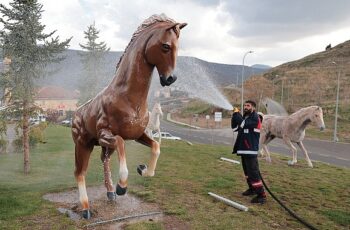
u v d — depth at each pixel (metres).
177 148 13.15
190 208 5.59
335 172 9.70
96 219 4.93
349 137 30.62
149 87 4.22
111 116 4.20
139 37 4.15
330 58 70.25
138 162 10.01
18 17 8.30
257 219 5.23
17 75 8.30
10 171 8.92
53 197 6.06
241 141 6.26
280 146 22.81
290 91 53.25
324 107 42.75
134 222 4.86
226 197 6.38
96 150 12.23
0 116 8.52
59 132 20.36
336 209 5.98
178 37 3.94
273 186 7.41
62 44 8.56
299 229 4.98
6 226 4.62
